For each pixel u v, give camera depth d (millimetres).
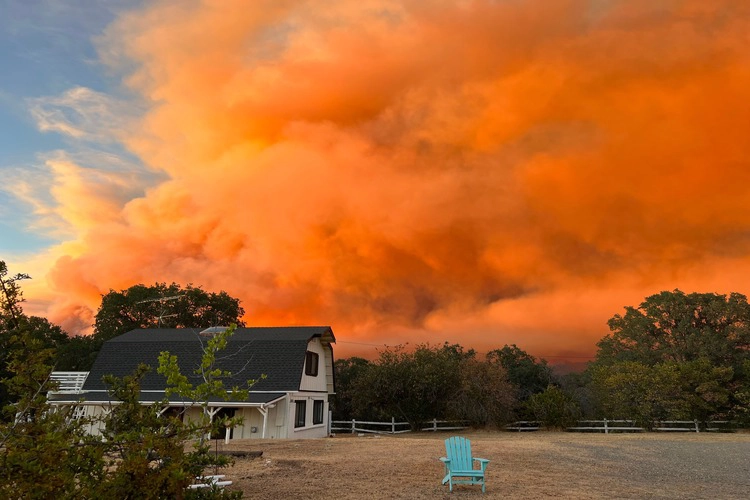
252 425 24047
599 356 50781
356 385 33000
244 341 27562
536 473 12336
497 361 35594
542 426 32938
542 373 38969
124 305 43406
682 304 43781
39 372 5699
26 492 4695
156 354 27531
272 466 12789
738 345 41125
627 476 12234
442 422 32000
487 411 31906
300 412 25859
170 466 5625
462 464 10117
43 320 40688
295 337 27469
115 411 6496
